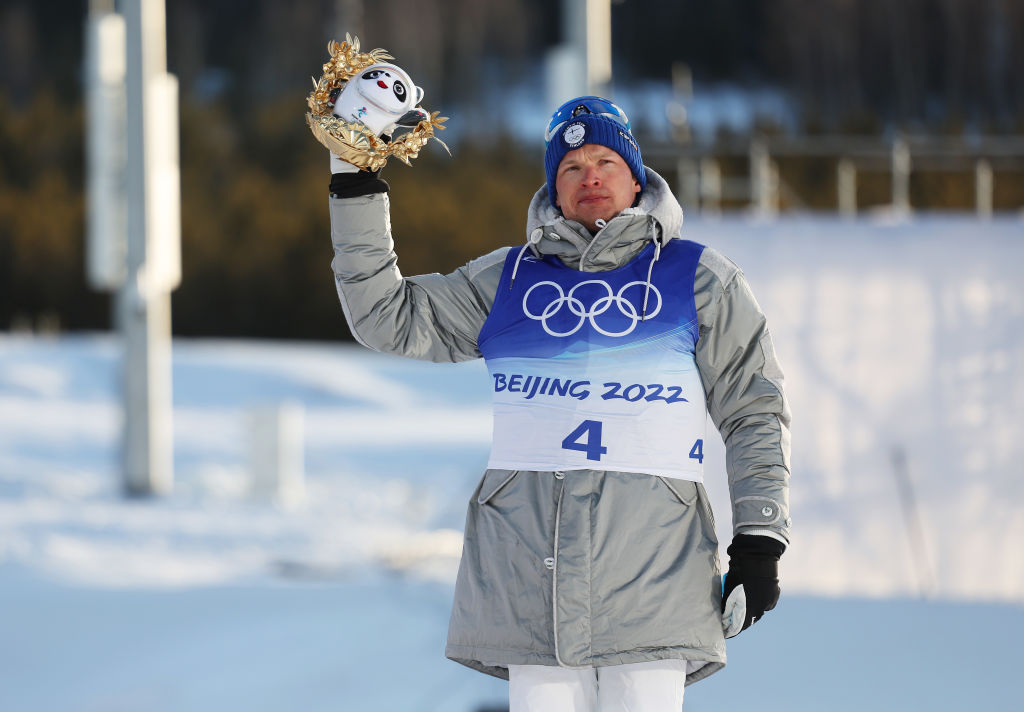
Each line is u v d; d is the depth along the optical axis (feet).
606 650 31.32
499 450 33.14
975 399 100.42
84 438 227.61
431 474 197.98
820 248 102.12
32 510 154.92
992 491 99.60
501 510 32.58
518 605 31.96
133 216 175.63
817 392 101.40
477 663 34.22
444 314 34.55
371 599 88.63
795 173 487.20
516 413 32.96
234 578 111.04
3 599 87.40
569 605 31.40
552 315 33.24
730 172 362.94
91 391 308.60
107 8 187.32
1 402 274.98
